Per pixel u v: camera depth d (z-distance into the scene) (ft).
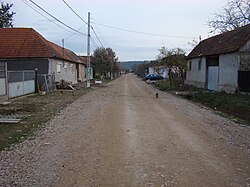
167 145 22.61
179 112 40.70
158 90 89.97
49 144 22.62
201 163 18.43
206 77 89.35
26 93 67.10
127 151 20.83
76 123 31.42
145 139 24.41
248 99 52.75
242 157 19.84
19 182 15.17
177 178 15.85
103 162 18.39
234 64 66.39
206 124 31.76
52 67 84.58
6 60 81.71
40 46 84.17
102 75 197.57
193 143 23.34
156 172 16.72
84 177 15.92
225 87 72.18
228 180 15.67
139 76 276.41
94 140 23.93
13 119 32.99
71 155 19.81
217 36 94.22
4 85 51.83
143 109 43.21
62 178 15.75
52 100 55.88
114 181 15.39
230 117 37.22
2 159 18.85
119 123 31.42
